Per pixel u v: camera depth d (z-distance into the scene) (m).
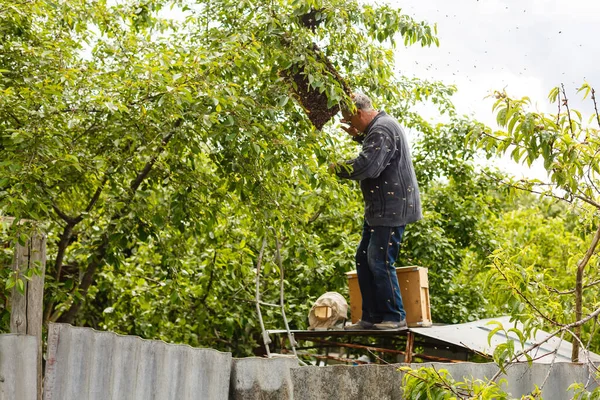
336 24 5.37
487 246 10.34
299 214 6.10
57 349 2.91
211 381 3.38
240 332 8.73
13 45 5.45
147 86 5.02
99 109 5.26
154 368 3.20
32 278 3.30
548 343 6.06
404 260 10.08
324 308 5.71
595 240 4.25
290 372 3.61
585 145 3.94
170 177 5.95
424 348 6.50
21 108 4.78
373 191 5.21
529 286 3.90
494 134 3.92
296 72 5.30
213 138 5.13
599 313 3.59
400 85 7.23
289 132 5.48
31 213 4.32
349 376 3.82
